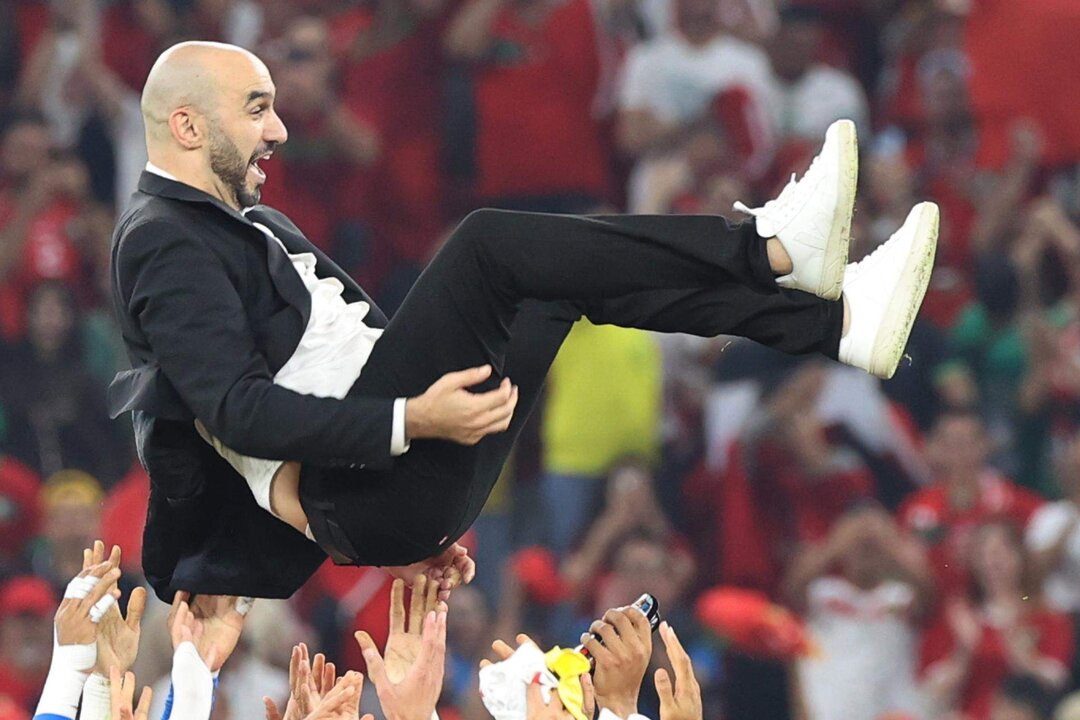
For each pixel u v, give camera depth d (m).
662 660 33.88
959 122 43.69
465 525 17.81
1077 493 37.81
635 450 37.12
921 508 37.50
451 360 16.89
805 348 17.45
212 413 16.50
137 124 41.91
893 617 35.59
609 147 41.53
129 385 17.11
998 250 41.94
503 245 16.67
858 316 17.39
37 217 39.59
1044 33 43.31
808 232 16.80
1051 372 40.50
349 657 35.19
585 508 36.81
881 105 44.50
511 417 17.48
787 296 17.34
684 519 37.59
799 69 43.03
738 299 17.36
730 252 16.78
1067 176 43.38
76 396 38.69
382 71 40.72
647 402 37.34
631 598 35.59
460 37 40.81
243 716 32.53
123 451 38.66
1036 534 37.16
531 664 16.91
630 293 16.91
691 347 38.66
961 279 41.78
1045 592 36.84
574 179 40.94
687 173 41.28
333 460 16.45
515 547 36.94
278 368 17.19
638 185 41.34
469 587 36.31
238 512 18.09
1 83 41.88
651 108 41.56
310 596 35.44
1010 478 39.97
